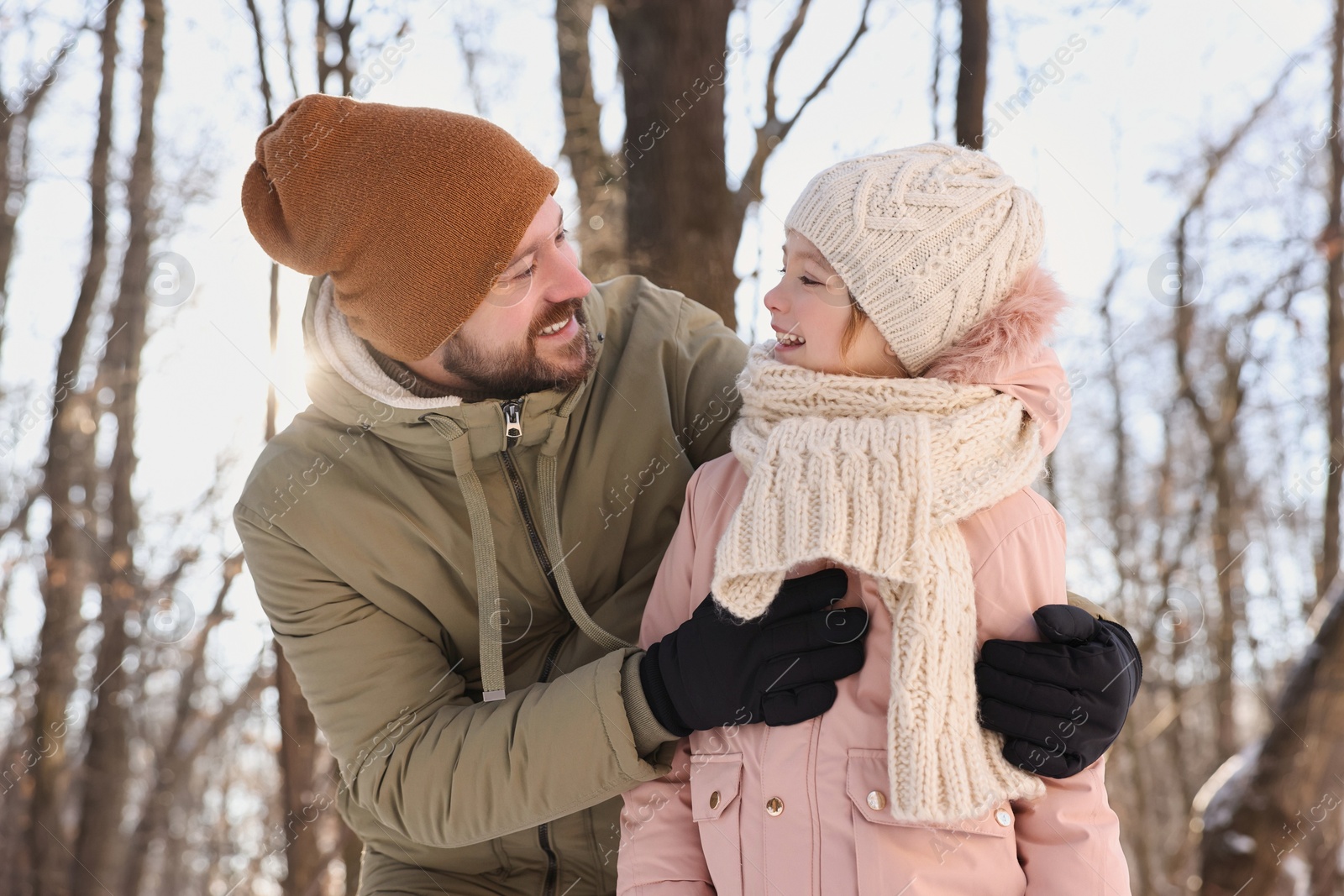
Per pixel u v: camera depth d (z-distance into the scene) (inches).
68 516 328.2
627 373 80.8
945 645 61.4
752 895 63.7
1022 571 65.1
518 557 76.6
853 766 62.8
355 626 74.8
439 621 76.8
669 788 69.9
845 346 69.5
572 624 79.3
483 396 77.2
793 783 63.6
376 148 74.4
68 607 327.9
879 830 61.4
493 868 79.0
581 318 79.1
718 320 90.8
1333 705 206.5
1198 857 217.3
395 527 75.2
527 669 78.0
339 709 74.2
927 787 59.4
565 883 78.6
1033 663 61.9
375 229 73.7
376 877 79.6
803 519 62.9
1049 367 69.6
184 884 436.1
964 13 183.6
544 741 67.6
